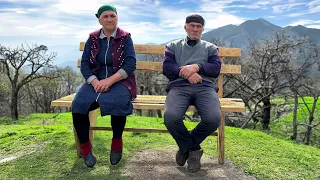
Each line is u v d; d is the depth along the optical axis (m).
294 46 14.39
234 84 15.52
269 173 3.02
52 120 8.91
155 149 3.71
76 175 2.92
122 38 3.10
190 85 2.98
